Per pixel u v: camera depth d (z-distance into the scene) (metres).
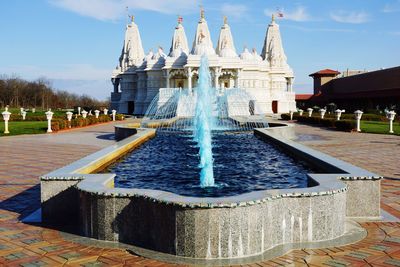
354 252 5.20
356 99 65.06
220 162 11.73
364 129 28.53
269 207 5.36
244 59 61.75
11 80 97.56
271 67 66.75
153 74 60.78
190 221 5.01
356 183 6.73
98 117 39.44
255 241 5.15
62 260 5.00
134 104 66.25
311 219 5.67
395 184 9.49
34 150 16.69
